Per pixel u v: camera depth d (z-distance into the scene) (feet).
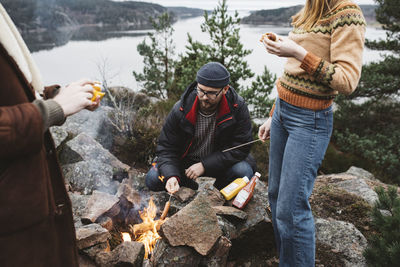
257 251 6.68
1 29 2.46
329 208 8.26
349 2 4.01
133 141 12.19
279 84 5.03
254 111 18.60
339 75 3.88
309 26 4.37
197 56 19.70
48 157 2.94
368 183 10.09
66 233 3.15
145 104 17.83
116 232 6.79
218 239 5.49
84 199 7.21
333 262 6.45
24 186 2.45
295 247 4.80
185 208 5.65
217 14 18.31
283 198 4.78
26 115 2.24
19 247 2.53
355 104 30.14
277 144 5.28
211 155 7.69
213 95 6.54
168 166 7.50
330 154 24.67
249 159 8.31
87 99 2.85
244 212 6.56
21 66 2.64
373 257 5.75
